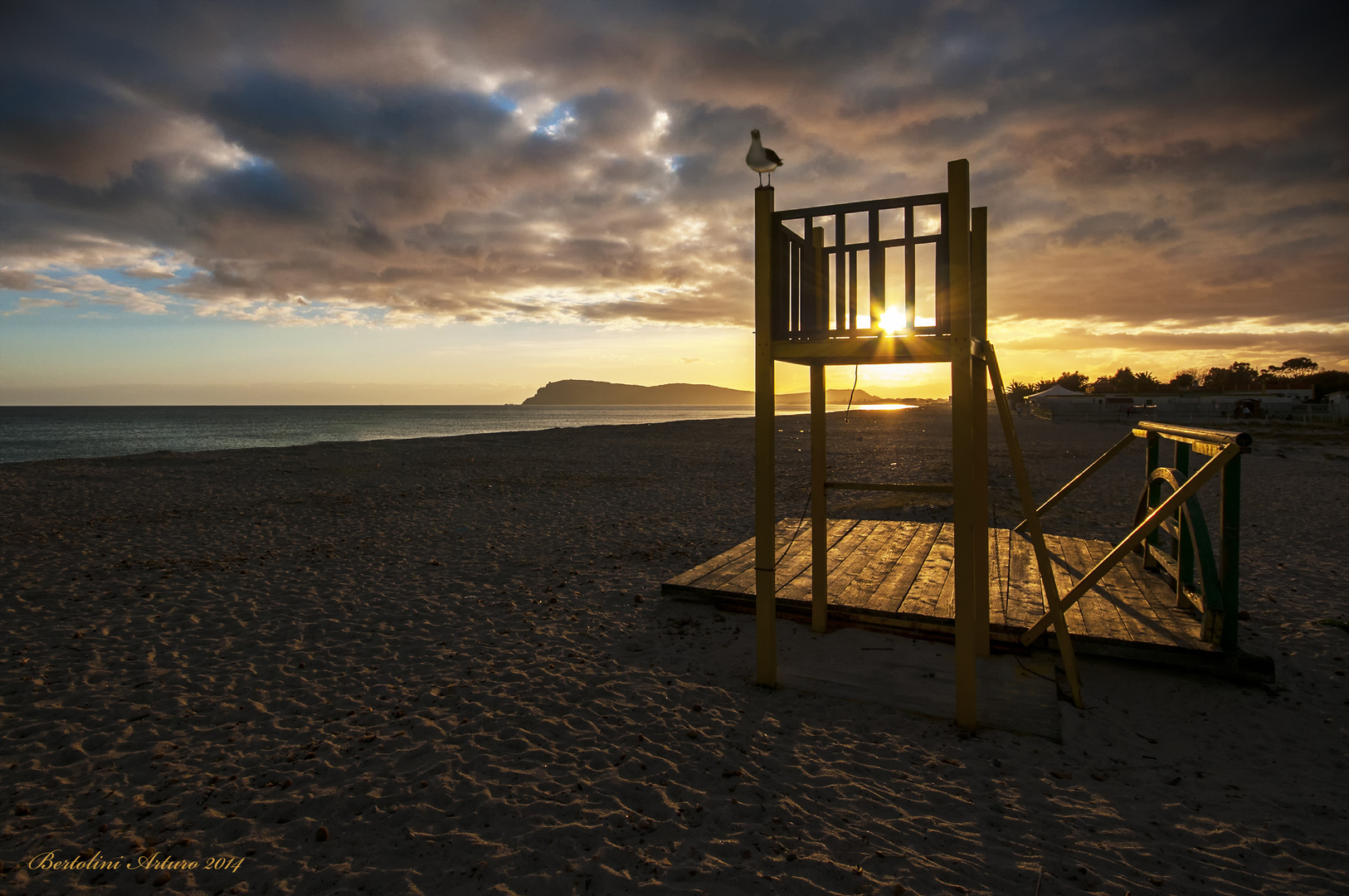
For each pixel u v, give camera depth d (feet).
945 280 11.09
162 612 17.63
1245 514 31.76
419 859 8.04
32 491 40.50
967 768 10.08
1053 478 45.80
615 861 7.96
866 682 12.95
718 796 9.35
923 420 148.05
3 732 11.12
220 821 8.78
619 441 92.58
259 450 75.97
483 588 20.24
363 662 14.46
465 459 65.67
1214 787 9.69
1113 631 13.55
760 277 12.24
